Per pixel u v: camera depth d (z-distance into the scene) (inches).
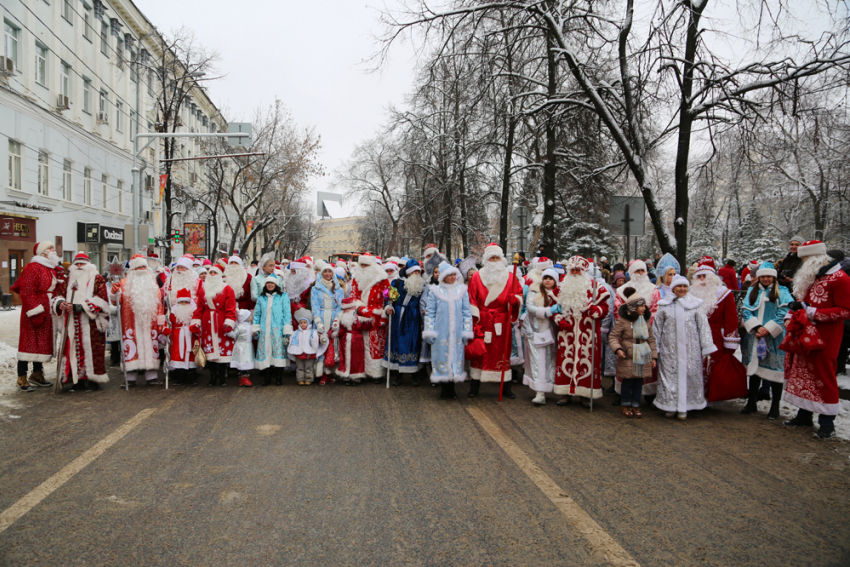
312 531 134.3
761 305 256.1
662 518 144.1
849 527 140.7
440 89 638.5
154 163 1346.0
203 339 303.4
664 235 472.4
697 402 251.4
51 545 125.7
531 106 634.8
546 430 226.7
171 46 985.5
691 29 454.0
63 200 926.4
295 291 320.5
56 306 284.2
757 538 133.9
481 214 1103.0
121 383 318.0
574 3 532.1
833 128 474.3
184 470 173.6
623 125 527.2
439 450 196.7
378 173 1696.6
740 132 482.6
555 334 277.4
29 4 821.9
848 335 313.6
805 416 237.9
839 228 1068.5
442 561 121.0
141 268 303.0
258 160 1272.1
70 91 952.3
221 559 120.7
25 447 194.2
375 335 319.9
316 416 243.1
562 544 129.2
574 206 979.3
